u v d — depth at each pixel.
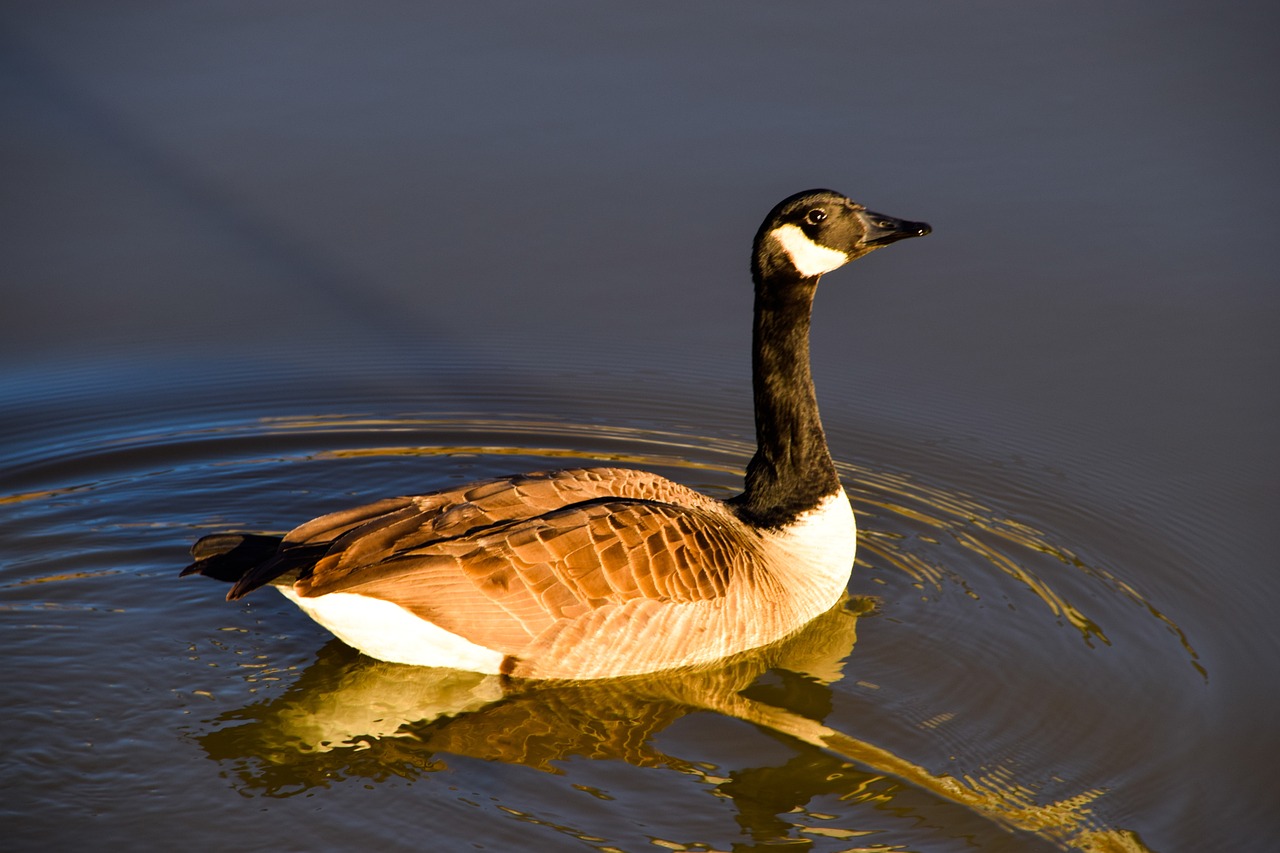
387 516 11.72
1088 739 11.55
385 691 11.98
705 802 10.62
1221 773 11.09
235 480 16.05
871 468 16.36
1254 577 14.03
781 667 12.62
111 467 16.16
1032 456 16.31
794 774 11.00
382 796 10.56
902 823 10.44
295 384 17.69
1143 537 14.80
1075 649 12.91
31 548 14.28
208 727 11.40
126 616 13.03
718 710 11.98
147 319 18.50
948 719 11.84
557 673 11.80
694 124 22.00
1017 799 10.75
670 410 17.64
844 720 11.80
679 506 12.41
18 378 17.47
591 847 10.01
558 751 11.27
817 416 13.54
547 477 12.56
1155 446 16.19
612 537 11.69
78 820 10.23
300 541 11.59
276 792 10.59
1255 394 16.83
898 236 13.05
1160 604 13.68
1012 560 14.55
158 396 17.36
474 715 11.78
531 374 18.03
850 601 13.81
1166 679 12.42
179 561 14.14
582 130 21.95
